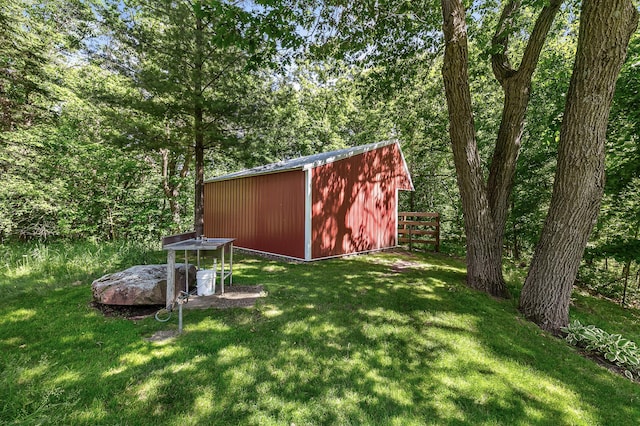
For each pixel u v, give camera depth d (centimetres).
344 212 812
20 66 859
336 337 330
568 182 384
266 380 251
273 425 204
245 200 909
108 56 886
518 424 216
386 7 610
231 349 296
